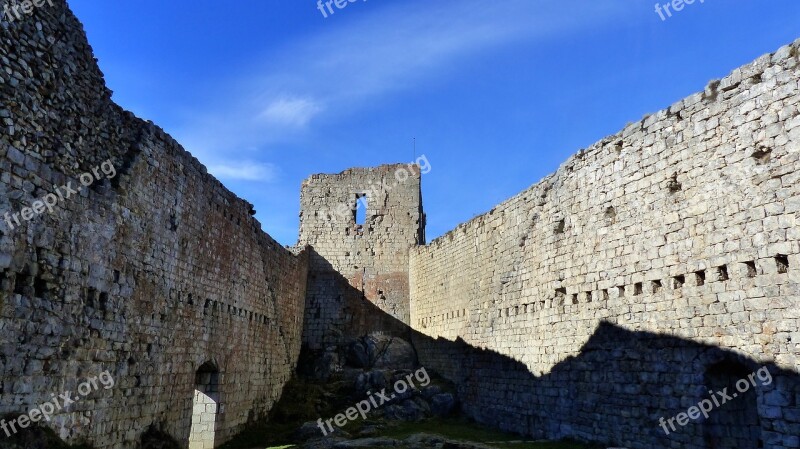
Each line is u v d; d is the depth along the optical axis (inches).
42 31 625.9
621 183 895.7
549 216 1080.2
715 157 738.8
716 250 721.0
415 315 1800.0
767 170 669.3
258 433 1207.6
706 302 727.7
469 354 1365.7
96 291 682.8
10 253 555.8
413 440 1027.3
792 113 650.2
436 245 1675.7
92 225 682.2
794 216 633.6
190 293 944.3
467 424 1254.9
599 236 932.0
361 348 1743.4
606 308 900.0
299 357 1738.4
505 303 1215.6
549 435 1008.2
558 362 1006.4
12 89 575.5
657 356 792.9
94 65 717.3
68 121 657.6
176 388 880.9
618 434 847.7
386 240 1929.1
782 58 668.7
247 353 1221.7
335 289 1875.0
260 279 1330.0
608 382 879.1
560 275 1026.1
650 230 829.2
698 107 772.6
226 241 1114.1
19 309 561.9
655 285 812.0
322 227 1947.6
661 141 826.8
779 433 617.9
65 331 624.4
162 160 861.8
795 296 621.3
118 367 722.8
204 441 1028.5
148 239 810.8
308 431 1184.2
